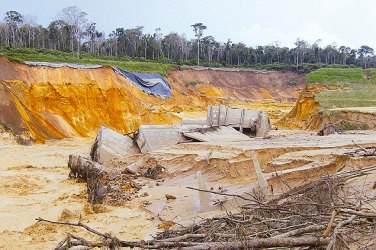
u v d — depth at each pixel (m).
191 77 85.19
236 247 6.86
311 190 11.41
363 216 6.91
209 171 20.81
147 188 20.25
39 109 44.53
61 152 33.47
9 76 44.25
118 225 14.81
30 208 17.12
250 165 19.31
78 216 15.93
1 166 27.28
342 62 136.38
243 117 33.34
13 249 12.42
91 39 111.31
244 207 9.44
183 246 7.15
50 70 48.69
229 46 127.88
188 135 28.03
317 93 48.91
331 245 6.24
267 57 129.25
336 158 16.33
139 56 110.06
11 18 97.62
